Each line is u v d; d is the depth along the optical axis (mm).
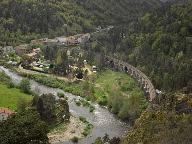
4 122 176875
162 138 164250
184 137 157750
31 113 186125
